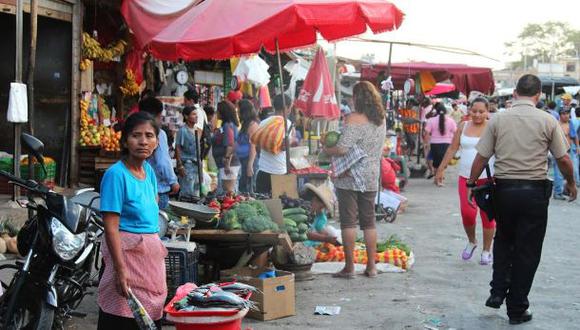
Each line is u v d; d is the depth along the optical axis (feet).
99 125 45.34
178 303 15.78
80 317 19.07
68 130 42.96
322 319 20.88
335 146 25.32
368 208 25.95
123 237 13.83
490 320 20.83
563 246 32.86
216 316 15.15
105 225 13.51
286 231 23.65
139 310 13.48
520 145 20.16
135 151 13.76
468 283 25.40
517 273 20.16
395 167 46.34
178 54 25.96
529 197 19.83
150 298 14.03
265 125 31.53
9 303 16.02
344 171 25.35
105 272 14.02
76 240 16.48
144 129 13.75
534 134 20.07
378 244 28.84
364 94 25.39
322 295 23.57
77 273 17.65
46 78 43.19
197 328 15.15
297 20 24.67
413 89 69.97
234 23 25.38
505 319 20.93
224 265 23.71
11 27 43.24
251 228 22.53
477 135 27.78
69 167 43.01
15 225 29.58
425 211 44.39
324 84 35.14
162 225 20.62
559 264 28.81
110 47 46.39
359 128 25.23
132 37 48.16
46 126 43.34
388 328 20.03
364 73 69.05
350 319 20.88
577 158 56.44
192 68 59.62
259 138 31.42
